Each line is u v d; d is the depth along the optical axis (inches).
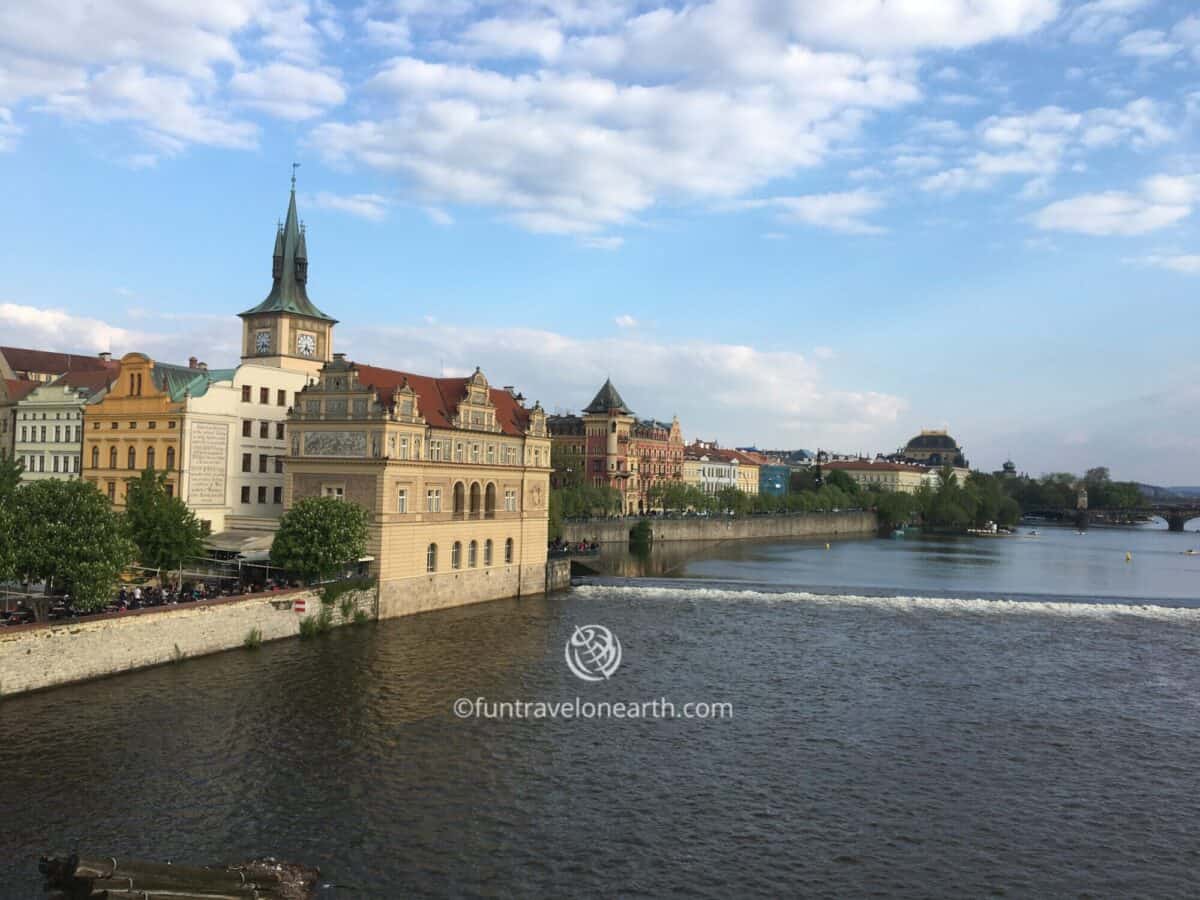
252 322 4729.3
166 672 2667.3
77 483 2640.3
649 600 4495.6
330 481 3750.0
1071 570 6855.3
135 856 1555.1
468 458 4192.9
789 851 1684.3
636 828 1760.6
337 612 3430.1
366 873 1539.1
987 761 2187.5
